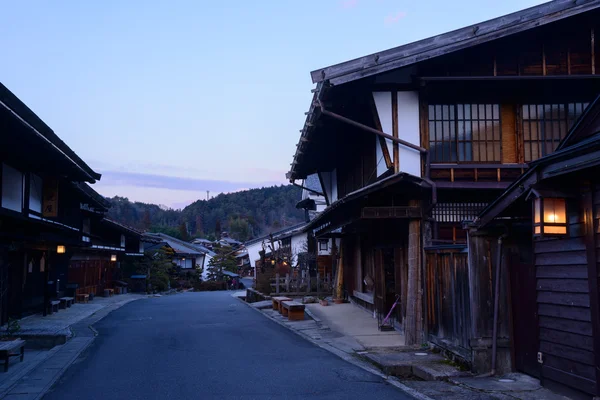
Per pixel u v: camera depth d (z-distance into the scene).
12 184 11.70
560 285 6.92
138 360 10.05
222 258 52.81
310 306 19.97
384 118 11.59
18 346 9.52
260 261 32.88
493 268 8.53
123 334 13.98
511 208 7.88
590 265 6.28
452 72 11.66
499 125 11.79
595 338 6.19
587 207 6.35
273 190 170.25
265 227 131.75
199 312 20.62
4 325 14.14
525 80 11.49
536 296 7.49
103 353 10.91
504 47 11.69
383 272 13.92
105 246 28.33
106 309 22.22
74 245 19.78
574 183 6.59
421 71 11.65
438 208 11.91
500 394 7.04
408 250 11.45
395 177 10.60
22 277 17.48
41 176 13.84
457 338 9.26
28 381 8.25
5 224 12.66
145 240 37.88
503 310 8.45
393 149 11.48
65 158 12.33
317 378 8.35
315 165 19.48
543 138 11.74
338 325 14.85
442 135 11.73
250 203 157.62
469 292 8.66
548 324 7.20
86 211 21.64
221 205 158.00
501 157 11.69
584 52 11.70
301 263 31.02
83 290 28.09
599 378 6.13
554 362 7.07
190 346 11.78
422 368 8.74
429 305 10.81
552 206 6.47
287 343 12.16
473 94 11.78
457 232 11.81
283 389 7.62
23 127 9.47
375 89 11.66
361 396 7.21
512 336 8.36
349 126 13.84
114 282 35.78
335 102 11.91
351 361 9.81
